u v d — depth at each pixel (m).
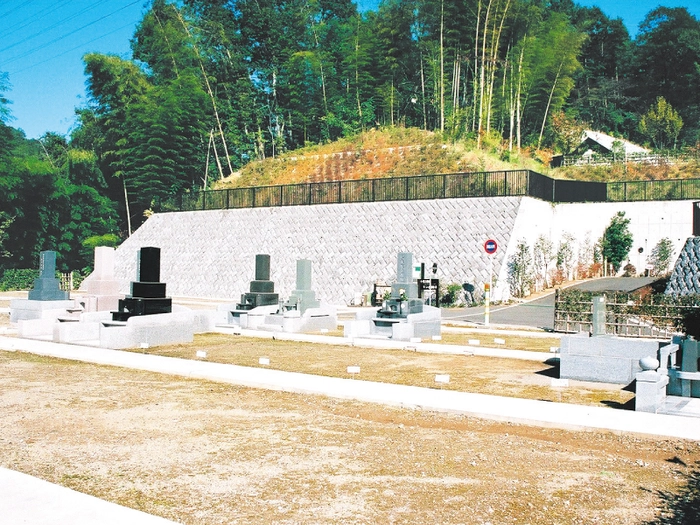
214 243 44.50
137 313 19.53
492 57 59.31
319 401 11.46
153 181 56.06
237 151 69.25
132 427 9.46
